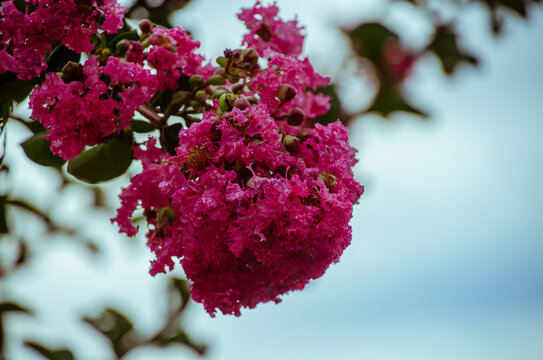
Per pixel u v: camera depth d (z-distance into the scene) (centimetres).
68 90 73
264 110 72
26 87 77
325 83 79
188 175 73
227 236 72
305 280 76
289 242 72
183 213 72
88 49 75
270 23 79
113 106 74
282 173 73
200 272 75
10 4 74
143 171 74
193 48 77
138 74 74
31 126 86
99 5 75
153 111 78
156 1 95
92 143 75
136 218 97
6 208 98
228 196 71
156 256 75
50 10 74
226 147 72
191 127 72
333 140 75
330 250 73
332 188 74
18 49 74
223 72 77
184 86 77
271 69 76
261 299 75
